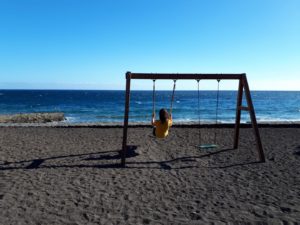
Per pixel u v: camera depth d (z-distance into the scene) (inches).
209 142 369.4
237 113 322.0
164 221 150.8
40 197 182.1
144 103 1971.0
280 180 218.7
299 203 173.6
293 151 317.1
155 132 299.7
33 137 405.4
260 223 148.1
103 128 503.5
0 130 476.4
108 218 153.9
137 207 168.4
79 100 2416.3
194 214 158.9
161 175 230.8
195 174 234.4
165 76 282.2
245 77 286.7
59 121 925.8
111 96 3299.7
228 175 231.9
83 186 203.0
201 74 283.7
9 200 176.7
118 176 227.0
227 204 173.0
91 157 290.4
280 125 518.3
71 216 156.0
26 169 245.1
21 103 2037.4
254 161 276.8
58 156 293.4
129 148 331.0
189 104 1866.4
